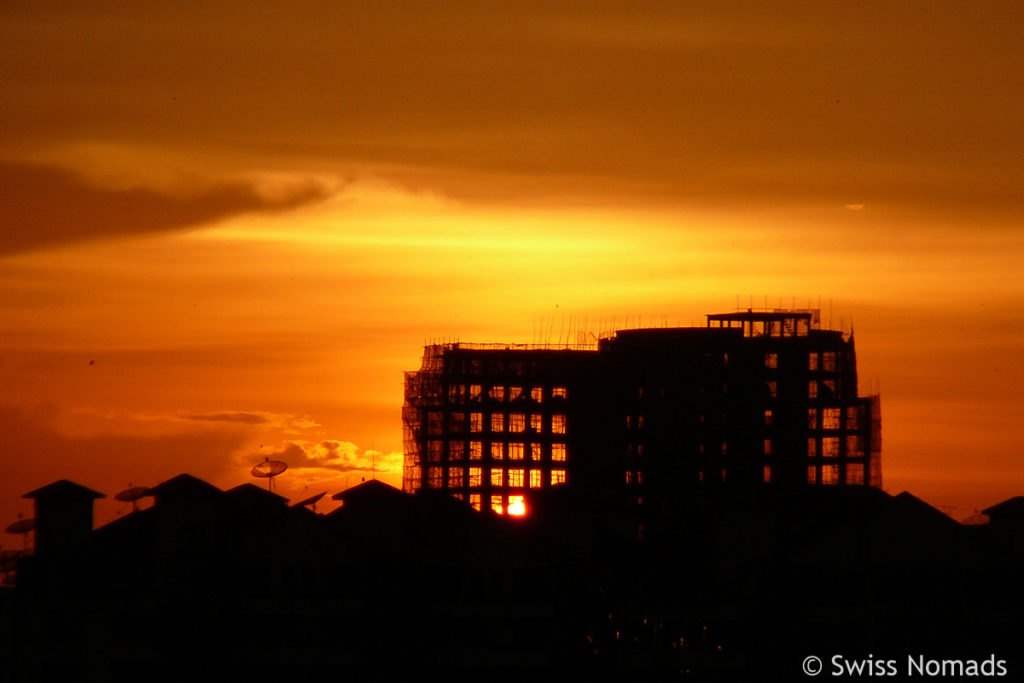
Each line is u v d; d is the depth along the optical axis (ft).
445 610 610.65
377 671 597.93
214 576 610.24
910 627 603.67
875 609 607.37
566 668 602.44
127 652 607.37
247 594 610.24
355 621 606.14
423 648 603.26
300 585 611.47
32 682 609.83
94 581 621.31
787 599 609.83
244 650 603.67
